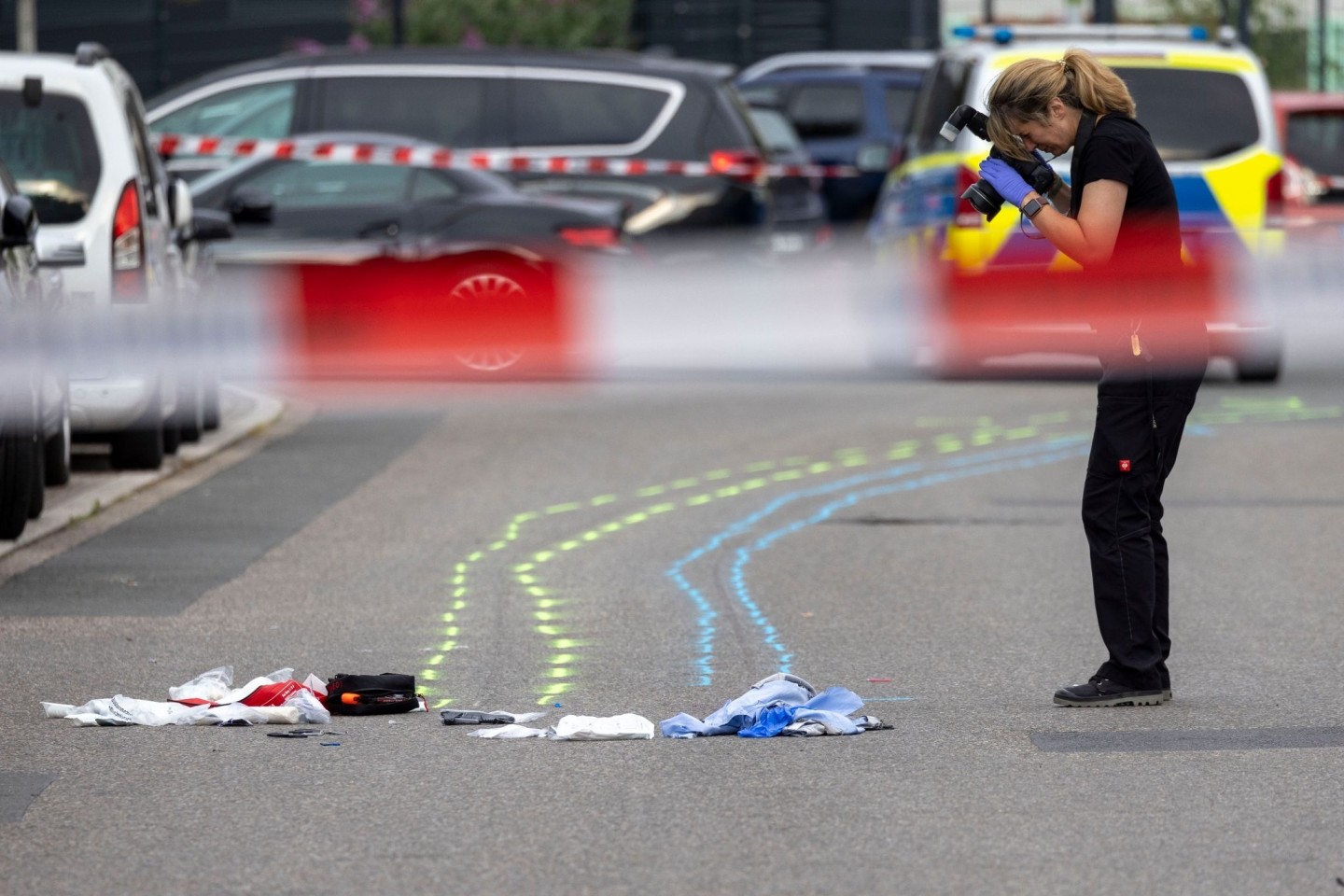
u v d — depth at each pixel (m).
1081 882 16.91
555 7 147.38
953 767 20.52
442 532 35.12
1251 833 18.20
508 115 63.19
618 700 23.58
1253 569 31.86
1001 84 22.94
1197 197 57.03
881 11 164.88
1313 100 65.44
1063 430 48.62
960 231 55.00
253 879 17.14
